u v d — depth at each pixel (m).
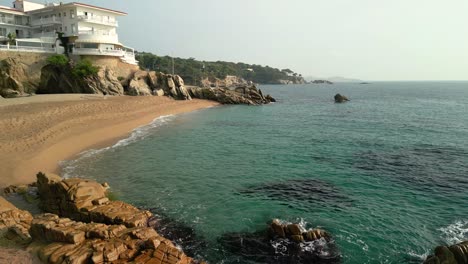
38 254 12.41
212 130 45.09
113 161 28.38
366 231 16.41
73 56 65.62
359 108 78.69
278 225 15.70
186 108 68.25
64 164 26.91
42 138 31.41
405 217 18.05
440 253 12.42
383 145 35.88
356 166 27.61
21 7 72.81
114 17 75.44
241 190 22.06
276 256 14.23
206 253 14.48
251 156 30.97
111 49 69.31
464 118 58.81
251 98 89.25
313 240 15.23
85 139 34.81
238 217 17.94
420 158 30.17
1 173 22.59
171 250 12.78
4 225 14.91
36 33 71.19
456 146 35.25
